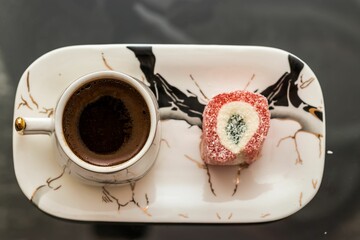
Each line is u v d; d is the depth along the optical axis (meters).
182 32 0.37
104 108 0.31
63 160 0.31
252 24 0.37
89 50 0.33
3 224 0.34
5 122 0.35
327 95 0.36
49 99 0.33
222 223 0.32
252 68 0.33
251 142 0.31
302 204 0.32
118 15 0.37
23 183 0.32
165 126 0.33
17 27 0.36
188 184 0.32
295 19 0.37
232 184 0.32
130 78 0.30
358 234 0.35
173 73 0.33
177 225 0.34
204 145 0.32
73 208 0.32
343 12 0.37
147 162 0.31
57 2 0.37
